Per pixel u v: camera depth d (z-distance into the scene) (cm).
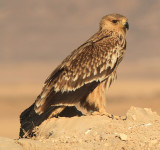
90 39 2703
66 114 2542
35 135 2383
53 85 2445
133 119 2338
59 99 2436
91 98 2542
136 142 2059
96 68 2544
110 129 2225
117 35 2695
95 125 2288
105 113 2522
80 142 2094
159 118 2384
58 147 2039
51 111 2427
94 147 2045
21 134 2423
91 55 2553
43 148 2031
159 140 2073
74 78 2488
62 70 2495
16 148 2017
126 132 2183
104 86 2583
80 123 2305
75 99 2480
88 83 2520
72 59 2527
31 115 2402
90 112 2578
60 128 2302
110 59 2588
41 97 2412
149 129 2219
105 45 2608
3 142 2045
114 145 2050
